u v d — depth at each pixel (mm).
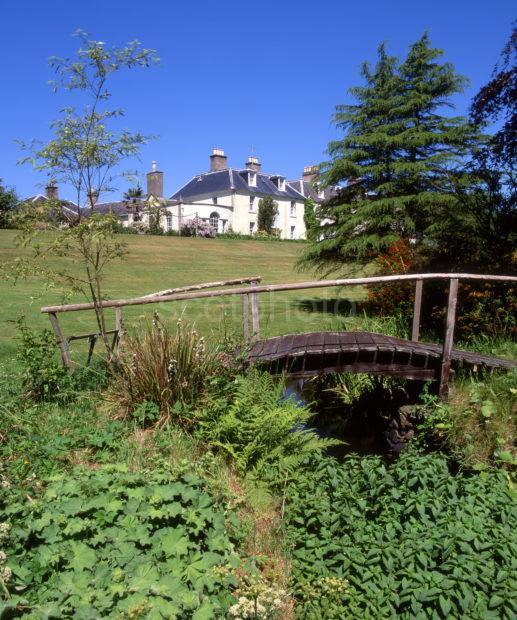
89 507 3123
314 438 5160
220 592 2926
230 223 47094
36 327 10148
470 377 6023
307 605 3070
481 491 3943
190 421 5000
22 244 5242
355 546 3432
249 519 3855
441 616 2904
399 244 11641
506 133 9875
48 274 5520
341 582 3162
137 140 5352
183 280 19891
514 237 9328
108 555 2873
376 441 6477
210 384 5219
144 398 5145
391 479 4000
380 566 3209
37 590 2617
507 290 8484
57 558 2732
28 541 2914
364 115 13977
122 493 3418
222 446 4621
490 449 4918
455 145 13742
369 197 14141
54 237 5340
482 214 10070
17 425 4605
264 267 25203
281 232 48531
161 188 47406
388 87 13961
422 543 3246
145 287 17578
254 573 3230
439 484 4012
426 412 5934
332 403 7855
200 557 2990
